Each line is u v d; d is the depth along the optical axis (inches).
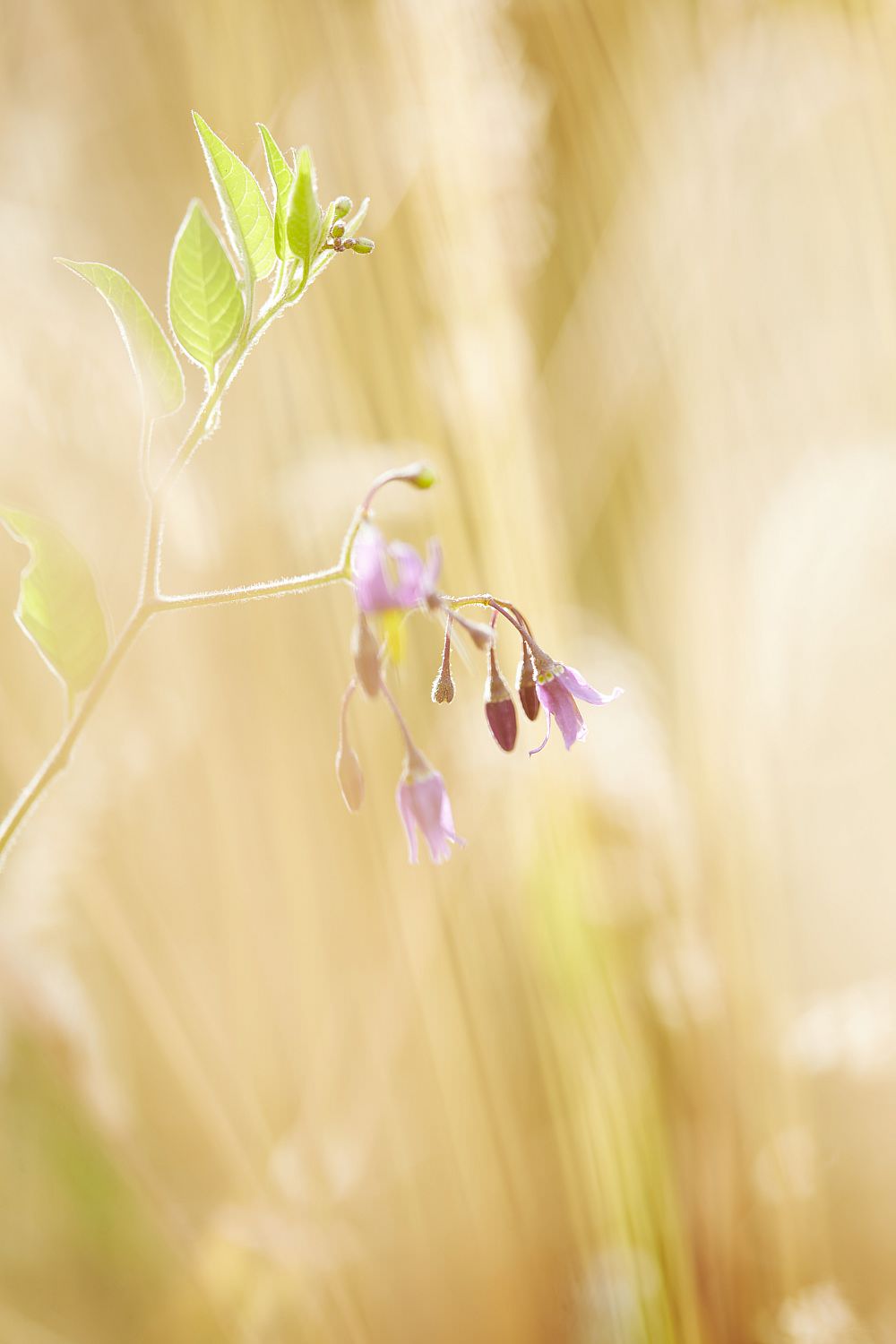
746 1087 29.5
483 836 29.8
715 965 29.2
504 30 29.4
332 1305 27.2
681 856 28.6
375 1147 29.9
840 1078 31.5
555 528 30.5
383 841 29.9
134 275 29.4
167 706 29.1
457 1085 29.6
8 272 25.0
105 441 25.1
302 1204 27.3
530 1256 29.6
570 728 21.6
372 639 20.7
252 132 28.7
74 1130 27.9
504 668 28.8
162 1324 27.9
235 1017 30.7
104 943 30.4
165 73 29.9
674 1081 29.2
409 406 29.4
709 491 33.3
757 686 31.9
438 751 30.3
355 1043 30.2
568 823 28.2
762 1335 28.5
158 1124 30.2
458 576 29.1
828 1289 28.5
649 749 28.5
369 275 29.4
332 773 30.0
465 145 27.5
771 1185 29.0
